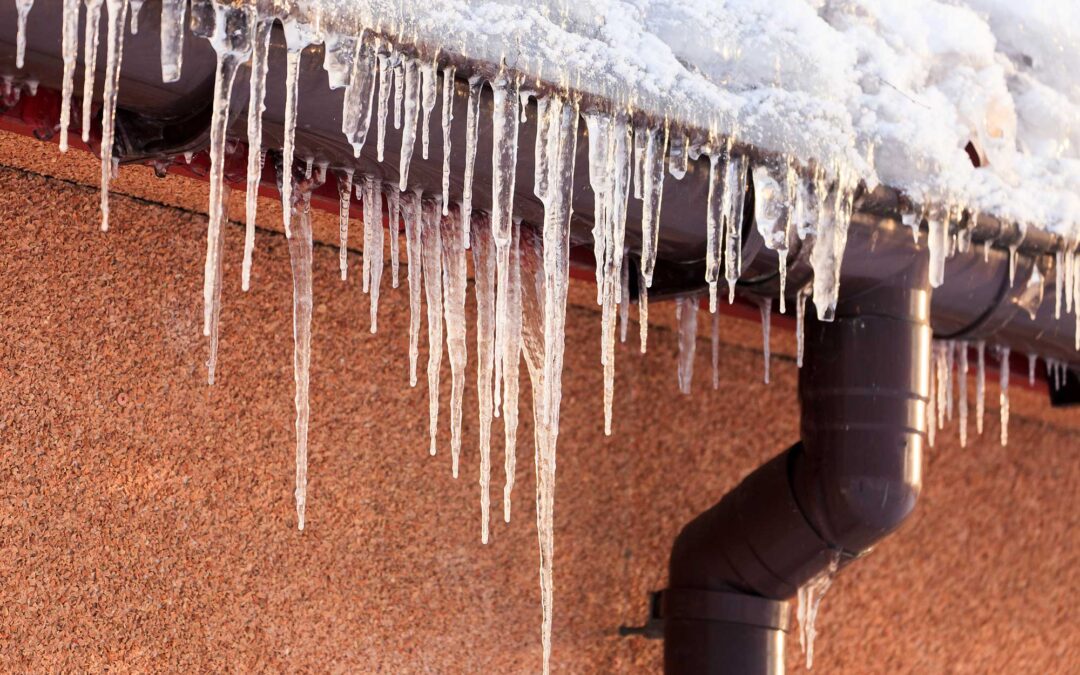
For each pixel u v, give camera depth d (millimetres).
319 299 3590
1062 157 3594
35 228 3166
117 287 3268
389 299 3711
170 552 3242
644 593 4035
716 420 4336
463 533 3732
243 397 3422
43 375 3127
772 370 4527
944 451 4926
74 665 3064
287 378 3506
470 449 3787
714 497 4266
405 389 3701
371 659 3502
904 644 4637
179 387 3322
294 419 3496
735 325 4086
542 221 2998
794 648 4359
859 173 3088
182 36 2299
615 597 3979
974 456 5004
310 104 2488
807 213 3018
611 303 2865
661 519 4133
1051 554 5129
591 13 2779
